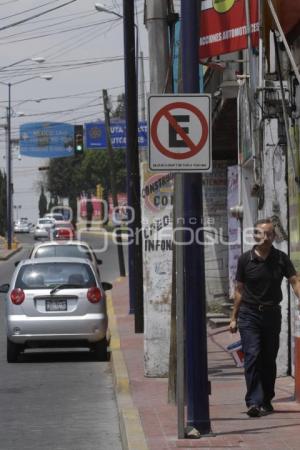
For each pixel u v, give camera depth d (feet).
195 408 36.45
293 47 44.86
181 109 35.37
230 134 81.61
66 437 41.24
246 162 60.85
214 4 53.06
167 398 45.06
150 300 52.95
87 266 67.36
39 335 64.75
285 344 50.72
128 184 92.53
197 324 36.42
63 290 65.26
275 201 49.85
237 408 42.70
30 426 43.75
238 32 51.90
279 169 49.52
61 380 58.08
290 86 46.70
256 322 40.83
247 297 41.01
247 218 65.16
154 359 52.90
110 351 68.03
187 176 36.35
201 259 36.45
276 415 40.68
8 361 66.49
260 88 48.52
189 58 37.24
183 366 35.60
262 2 46.34
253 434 36.55
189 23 37.29
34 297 65.05
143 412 42.22
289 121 46.62
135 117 86.43
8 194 265.54
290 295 50.16
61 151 257.34
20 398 51.52
